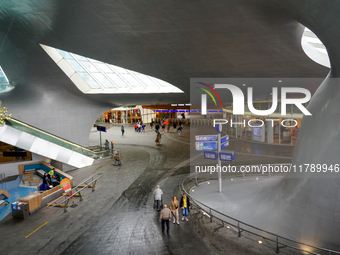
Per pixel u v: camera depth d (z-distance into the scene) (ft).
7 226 34.94
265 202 34.24
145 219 35.81
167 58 47.01
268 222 30.78
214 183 48.60
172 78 54.80
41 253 28.12
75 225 34.65
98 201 42.96
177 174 56.95
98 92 70.64
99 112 81.00
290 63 43.75
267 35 36.60
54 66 59.26
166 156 74.74
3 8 41.24
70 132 75.05
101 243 29.84
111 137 110.73
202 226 33.12
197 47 42.24
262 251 26.99
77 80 66.54
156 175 56.75
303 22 28.76
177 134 115.24
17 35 49.19
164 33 39.63
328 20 24.79
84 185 51.06
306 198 28.94
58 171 55.47
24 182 57.26
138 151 82.43
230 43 39.93
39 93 66.44
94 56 50.34
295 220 28.94
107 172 60.34
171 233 31.58
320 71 45.96
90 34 42.91
